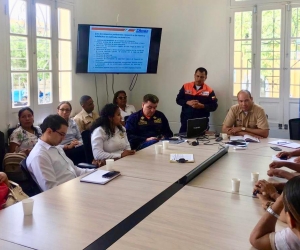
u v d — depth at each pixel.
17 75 4.14
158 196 2.00
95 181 2.25
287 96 5.07
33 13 4.27
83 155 3.87
